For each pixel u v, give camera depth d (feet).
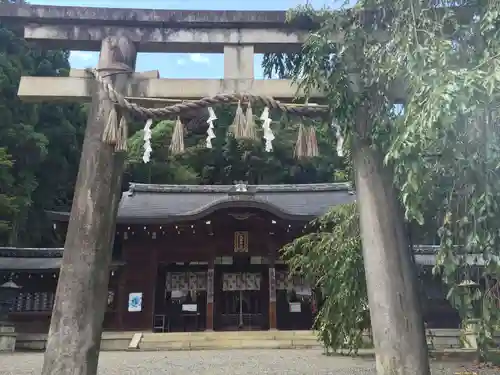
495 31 10.73
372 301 12.71
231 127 14.47
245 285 62.85
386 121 12.94
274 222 56.03
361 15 13.61
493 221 10.20
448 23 12.22
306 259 28.19
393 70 11.85
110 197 13.51
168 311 62.39
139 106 14.07
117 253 58.80
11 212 63.36
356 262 23.07
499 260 10.36
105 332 51.96
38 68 88.74
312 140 14.44
